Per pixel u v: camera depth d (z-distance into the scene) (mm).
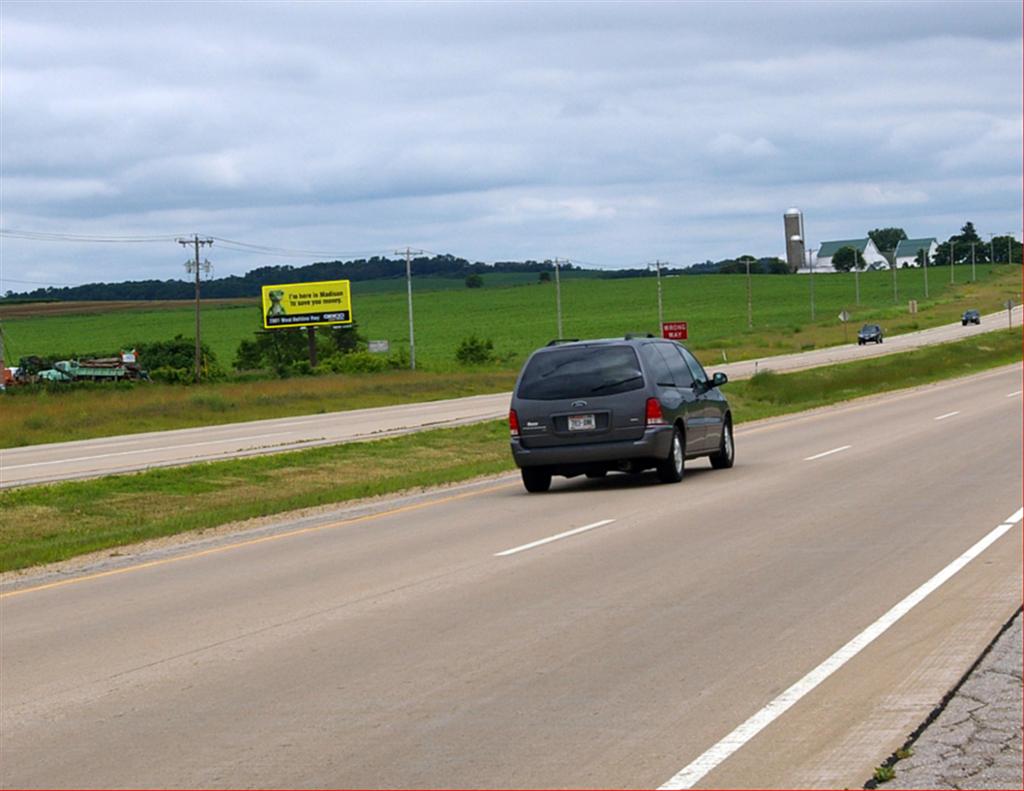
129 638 9898
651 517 15766
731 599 10391
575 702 7449
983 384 48938
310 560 13641
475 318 164000
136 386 66938
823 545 12992
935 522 14289
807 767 6156
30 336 152000
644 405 19047
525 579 11727
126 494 22219
